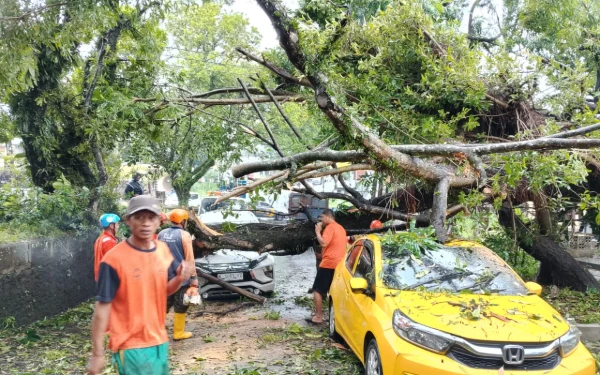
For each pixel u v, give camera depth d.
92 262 10.11
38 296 8.26
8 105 9.77
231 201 8.23
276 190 7.50
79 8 8.20
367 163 7.31
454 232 7.52
